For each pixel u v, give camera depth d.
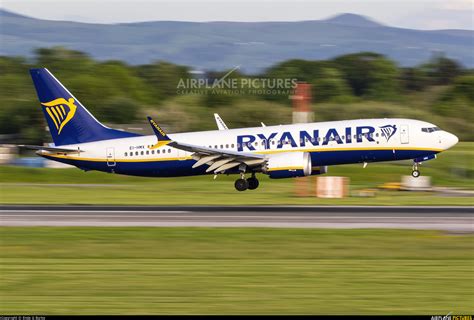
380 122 184.62
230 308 79.06
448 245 116.00
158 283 90.75
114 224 140.12
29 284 90.56
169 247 116.00
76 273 96.94
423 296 83.62
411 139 182.62
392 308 78.62
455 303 80.56
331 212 154.62
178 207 166.25
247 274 95.88
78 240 122.25
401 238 121.88
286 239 121.62
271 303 81.00
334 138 181.88
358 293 85.25
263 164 179.50
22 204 174.88
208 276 94.62
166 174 192.00
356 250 112.75
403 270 98.12
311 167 183.12
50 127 196.38
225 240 121.25
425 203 171.38
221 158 180.50
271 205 168.88
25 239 123.31
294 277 93.88
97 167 194.75
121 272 97.50
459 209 159.12
